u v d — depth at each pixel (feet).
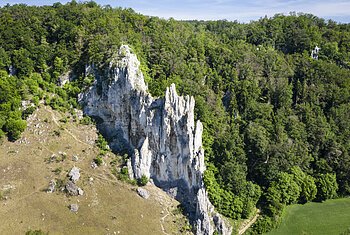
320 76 479.00
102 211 315.99
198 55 473.67
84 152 365.61
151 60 432.25
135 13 524.11
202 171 341.62
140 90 366.02
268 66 489.26
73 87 412.98
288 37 604.90
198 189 333.83
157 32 478.59
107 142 378.94
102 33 439.63
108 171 352.08
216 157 378.32
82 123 392.06
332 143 412.16
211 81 452.35
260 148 388.37
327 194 387.55
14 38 439.63
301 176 386.93
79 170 346.54
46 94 406.62
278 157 391.65
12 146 364.17
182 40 492.54
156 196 338.54
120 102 379.55
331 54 552.41
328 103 459.32
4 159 352.69
